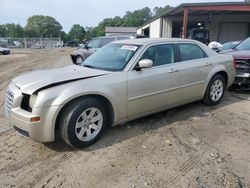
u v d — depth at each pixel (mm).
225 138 4652
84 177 3518
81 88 4047
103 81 4324
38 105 3809
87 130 4254
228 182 3377
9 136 4789
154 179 3449
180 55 5477
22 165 3832
